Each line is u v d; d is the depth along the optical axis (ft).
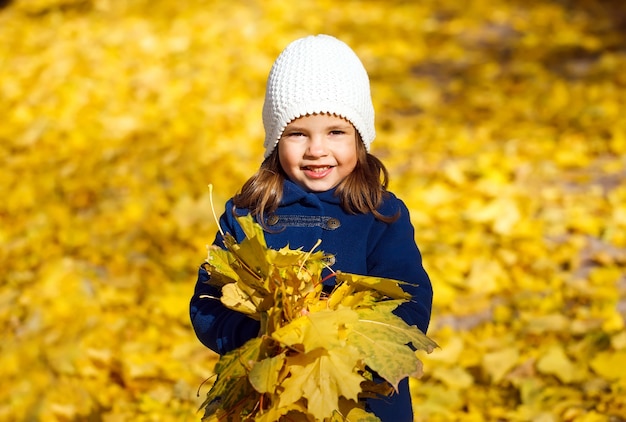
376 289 7.82
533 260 17.66
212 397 7.63
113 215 20.26
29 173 22.61
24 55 31.32
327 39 9.22
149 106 26.45
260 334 7.61
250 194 9.19
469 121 25.04
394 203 9.19
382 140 23.86
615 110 24.70
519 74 28.02
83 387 14.42
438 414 13.58
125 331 15.90
